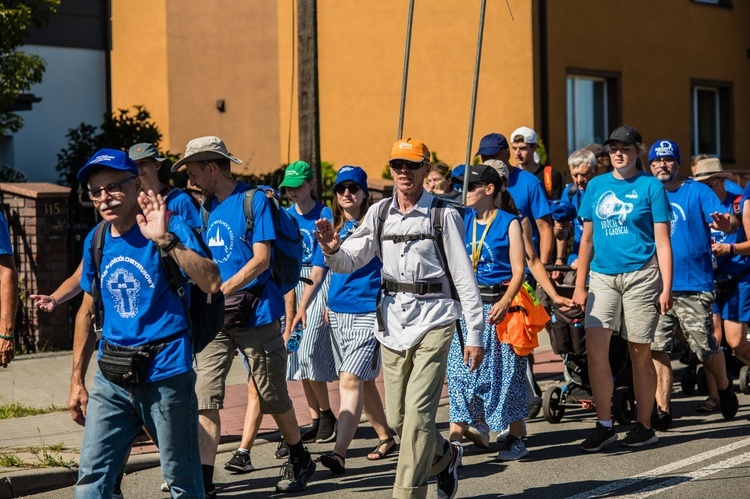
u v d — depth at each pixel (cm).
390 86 3422
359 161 3506
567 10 3231
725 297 1568
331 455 1238
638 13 3503
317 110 2397
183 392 818
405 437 991
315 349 1368
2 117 2831
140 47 4188
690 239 1473
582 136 3359
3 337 1050
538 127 3156
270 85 3853
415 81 3366
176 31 4081
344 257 1033
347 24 3500
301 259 1133
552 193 1950
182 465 821
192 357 832
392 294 1030
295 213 1380
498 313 1204
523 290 1276
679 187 1491
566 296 1500
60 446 1321
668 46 3638
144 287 814
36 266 2086
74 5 3581
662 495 1115
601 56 3362
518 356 1274
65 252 2116
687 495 1113
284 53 3800
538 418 1573
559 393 1527
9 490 1162
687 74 3738
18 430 1432
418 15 3341
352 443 1423
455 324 1041
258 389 1124
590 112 3391
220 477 1252
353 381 1251
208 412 1098
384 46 3425
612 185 1326
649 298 1310
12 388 1738
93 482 821
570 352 1500
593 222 1340
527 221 1350
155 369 810
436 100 3325
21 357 2034
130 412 831
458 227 1022
